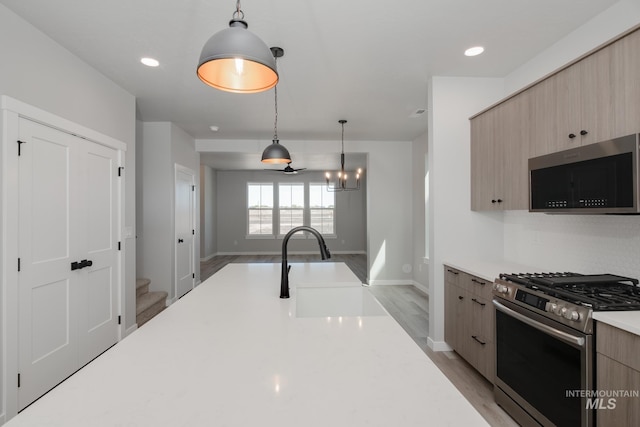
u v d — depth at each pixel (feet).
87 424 2.15
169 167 15.26
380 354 3.28
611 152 5.35
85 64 9.12
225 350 3.40
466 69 9.71
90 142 9.32
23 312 7.00
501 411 7.07
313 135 17.99
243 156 21.74
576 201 6.06
